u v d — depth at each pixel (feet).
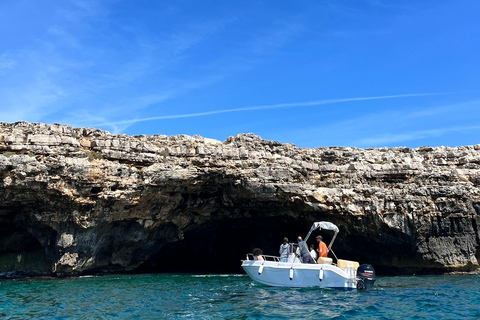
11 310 62.03
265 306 63.87
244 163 112.47
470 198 115.03
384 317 58.08
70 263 100.07
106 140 103.81
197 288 83.46
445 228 113.70
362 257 123.54
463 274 113.60
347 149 127.54
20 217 101.40
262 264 81.35
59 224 98.84
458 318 57.98
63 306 64.80
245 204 118.73
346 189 114.01
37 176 91.50
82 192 96.73
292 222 126.82
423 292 79.05
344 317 57.72
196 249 141.79
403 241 114.62
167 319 56.34
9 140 94.32
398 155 128.47
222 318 56.80
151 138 113.19
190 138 117.60
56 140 97.04
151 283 92.43
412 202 113.39
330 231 121.70
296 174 114.01
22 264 103.96
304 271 78.48
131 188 101.71
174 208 114.01
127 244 111.34
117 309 62.59
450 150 129.59
